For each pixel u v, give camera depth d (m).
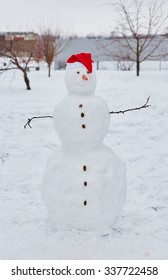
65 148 5.61
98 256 5.28
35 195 7.79
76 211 5.46
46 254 5.33
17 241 5.71
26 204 7.29
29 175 9.02
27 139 11.91
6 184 8.41
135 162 9.79
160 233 6.02
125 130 12.37
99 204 5.41
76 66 5.37
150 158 10.05
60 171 5.51
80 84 5.32
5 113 14.56
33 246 5.54
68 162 5.50
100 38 39.53
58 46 37.00
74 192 5.41
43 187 5.74
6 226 6.28
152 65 34.94
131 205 7.19
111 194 5.50
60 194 5.49
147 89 18.47
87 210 5.43
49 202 5.64
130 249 5.48
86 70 5.34
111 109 14.71
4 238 5.83
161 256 5.33
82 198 5.40
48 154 10.62
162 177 8.77
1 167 9.58
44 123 13.31
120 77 24.66
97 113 5.28
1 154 10.59
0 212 6.88
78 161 5.47
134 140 11.59
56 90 20.19
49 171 5.63
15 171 9.30
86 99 5.34
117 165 5.65
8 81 24.45
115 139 11.62
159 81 22.06
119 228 6.07
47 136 12.11
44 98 17.44
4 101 16.78
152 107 14.76
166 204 7.27
